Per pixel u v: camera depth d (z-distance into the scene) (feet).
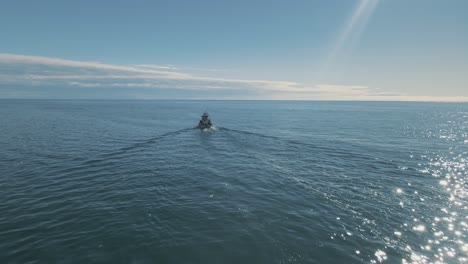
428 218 35.58
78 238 28.63
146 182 48.60
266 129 140.46
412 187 47.75
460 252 28.07
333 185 48.32
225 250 27.04
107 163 62.90
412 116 269.44
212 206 37.86
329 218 34.88
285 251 27.22
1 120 170.30
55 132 116.16
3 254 25.49
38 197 40.37
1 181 47.83
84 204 37.88
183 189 45.09
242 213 35.70
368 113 324.60
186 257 25.76
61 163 62.03
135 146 86.22
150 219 33.37
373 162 66.85
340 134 120.47
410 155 75.77
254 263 25.23
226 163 64.80
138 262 24.85
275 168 60.29
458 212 37.52
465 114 331.77
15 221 32.30
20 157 67.05
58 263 24.44
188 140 100.58
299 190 45.39
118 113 274.57
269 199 41.04
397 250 28.09
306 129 140.87
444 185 49.14
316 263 25.49
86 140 95.91
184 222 32.76
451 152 80.69
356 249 27.99
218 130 132.16
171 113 294.25
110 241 28.17
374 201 40.98
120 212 35.29
